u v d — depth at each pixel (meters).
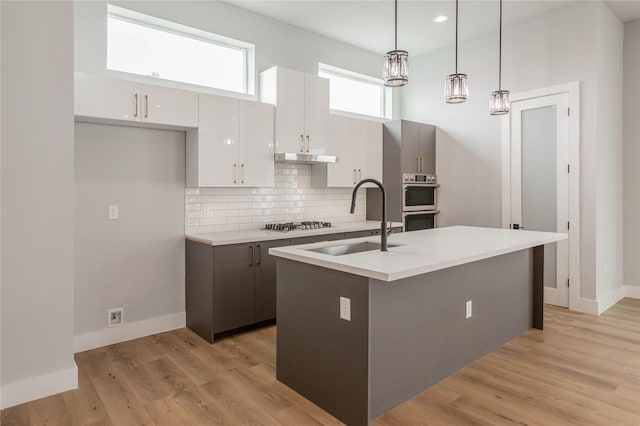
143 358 3.03
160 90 3.26
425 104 5.56
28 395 2.40
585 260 4.08
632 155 4.55
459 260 2.30
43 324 2.45
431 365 2.56
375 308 2.14
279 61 4.43
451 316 2.71
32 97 2.38
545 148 4.36
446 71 5.29
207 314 3.39
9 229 2.34
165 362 2.95
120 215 3.38
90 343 3.24
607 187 4.23
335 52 5.00
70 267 2.54
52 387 2.47
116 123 3.25
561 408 2.29
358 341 2.13
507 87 4.66
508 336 3.32
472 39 4.98
